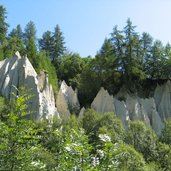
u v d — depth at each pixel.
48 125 41.28
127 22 72.94
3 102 51.50
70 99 66.00
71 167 10.80
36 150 11.27
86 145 11.30
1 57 68.69
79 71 84.69
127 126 56.66
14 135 10.95
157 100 68.38
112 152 11.05
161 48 75.50
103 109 61.41
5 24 90.12
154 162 40.88
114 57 72.19
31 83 57.47
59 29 97.12
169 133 51.78
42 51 85.19
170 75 74.12
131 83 69.62
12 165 10.66
